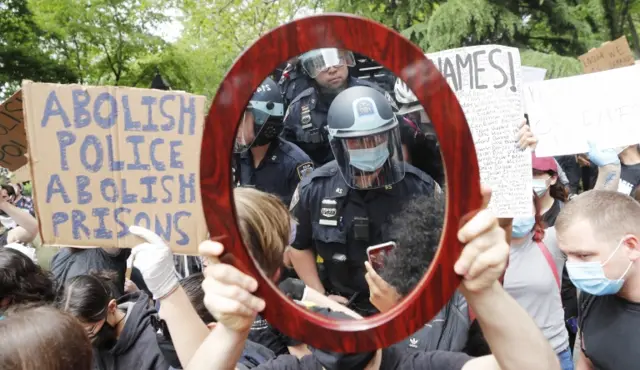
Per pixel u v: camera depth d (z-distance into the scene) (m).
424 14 8.12
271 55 0.94
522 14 7.92
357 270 1.33
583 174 4.83
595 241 1.78
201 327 1.65
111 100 1.67
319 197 1.41
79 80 16.17
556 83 2.85
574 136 2.84
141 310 2.18
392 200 1.27
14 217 3.64
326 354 1.27
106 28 16.23
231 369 1.07
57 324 1.22
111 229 1.69
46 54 15.91
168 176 1.69
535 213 2.56
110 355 2.07
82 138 1.68
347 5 8.47
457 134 0.94
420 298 0.98
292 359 1.43
